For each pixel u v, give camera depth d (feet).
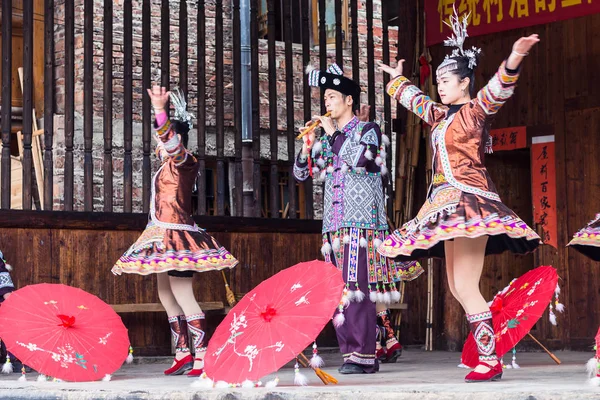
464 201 16.88
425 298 34.50
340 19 32.68
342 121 22.22
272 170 31.17
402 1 35.81
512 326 20.57
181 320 22.52
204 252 21.76
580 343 31.76
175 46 41.39
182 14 30.25
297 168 22.90
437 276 34.09
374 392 14.12
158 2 40.68
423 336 34.45
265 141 42.86
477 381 17.10
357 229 21.29
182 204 22.09
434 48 35.17
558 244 32.71
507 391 13.58
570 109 32.48
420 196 34.78
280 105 43.06
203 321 21.75
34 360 18.86
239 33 30.99
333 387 15.60
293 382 17.99
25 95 27.30
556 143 32.78
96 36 39.37
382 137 22.04
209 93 41.78
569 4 31.76
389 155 33.27
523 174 36.17
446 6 34.60
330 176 21.95
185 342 22.48
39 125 40.37
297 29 43.52
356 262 21.15
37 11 40.65
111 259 27.96
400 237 17.46
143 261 21.44
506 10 33.30
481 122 17.13
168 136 21.03
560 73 32.76
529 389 14.10
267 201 43.24
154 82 40.55
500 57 33.94
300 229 30.91
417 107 18.53
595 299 31.71
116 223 27.91
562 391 13.38
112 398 15.93
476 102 17.13
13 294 19.57
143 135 29.19
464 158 17.20
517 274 35.55
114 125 39.60
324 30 32.32
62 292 19.94
